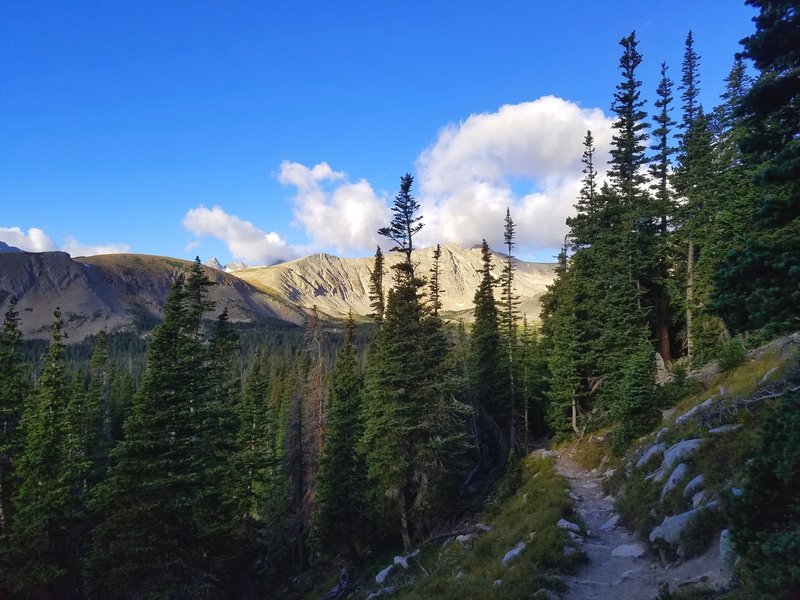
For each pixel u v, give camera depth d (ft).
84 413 132.87
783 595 20.27
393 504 97.25
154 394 72.59
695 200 109.81
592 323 120.37
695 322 110.11
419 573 66.85
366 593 74.84
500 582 41.34
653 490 50.49
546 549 45.29
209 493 73.82
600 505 63.36
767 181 24.77
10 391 96.58
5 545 86.38
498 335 138.92
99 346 195.93
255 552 103.50
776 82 25.31
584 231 131.54
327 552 118.21
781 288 22.79
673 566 36.42
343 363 131.13
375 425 98.32
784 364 50.44
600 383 117.29
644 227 127.75
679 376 83.66
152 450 71.26
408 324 96.07
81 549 93.61
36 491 87.35
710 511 35.73
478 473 128.88
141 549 66.03
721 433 46.37
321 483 118.01
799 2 24.00
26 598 84.07
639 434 78.79
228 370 101.45
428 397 93.97
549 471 89.35
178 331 77.10
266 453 125.39
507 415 136.77
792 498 23.04
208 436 87.92
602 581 38.93
